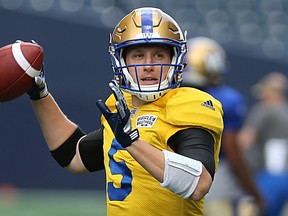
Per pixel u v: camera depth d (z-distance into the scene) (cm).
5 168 3422
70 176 3556
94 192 3619
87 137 1302
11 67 1211
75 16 3725
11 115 3431
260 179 2741
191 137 1127
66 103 3541
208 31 4428
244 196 2016
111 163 1195
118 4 4084
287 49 4591
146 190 1159
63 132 1311
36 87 1272
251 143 2791
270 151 2752
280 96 2802
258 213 2047
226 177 1983
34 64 1220
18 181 3438
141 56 1180
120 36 1178
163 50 1177
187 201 1173
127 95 1245
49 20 3516
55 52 3528
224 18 4622
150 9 1193
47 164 3494
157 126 1153
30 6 3691
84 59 3591
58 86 3528
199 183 1091
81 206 3180
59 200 3338
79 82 3578
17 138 3438
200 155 1108
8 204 3183
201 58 1947
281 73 4269
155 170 1077
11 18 3428
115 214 1184
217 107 1165
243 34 4606
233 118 1959
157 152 1081
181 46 1181
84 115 3578
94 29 3612
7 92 1220
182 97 1156
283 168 2728
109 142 1208
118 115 1064
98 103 1070
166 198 1159
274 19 4862
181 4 4481
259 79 4178
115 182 1183
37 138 3469
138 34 1162
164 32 1166
